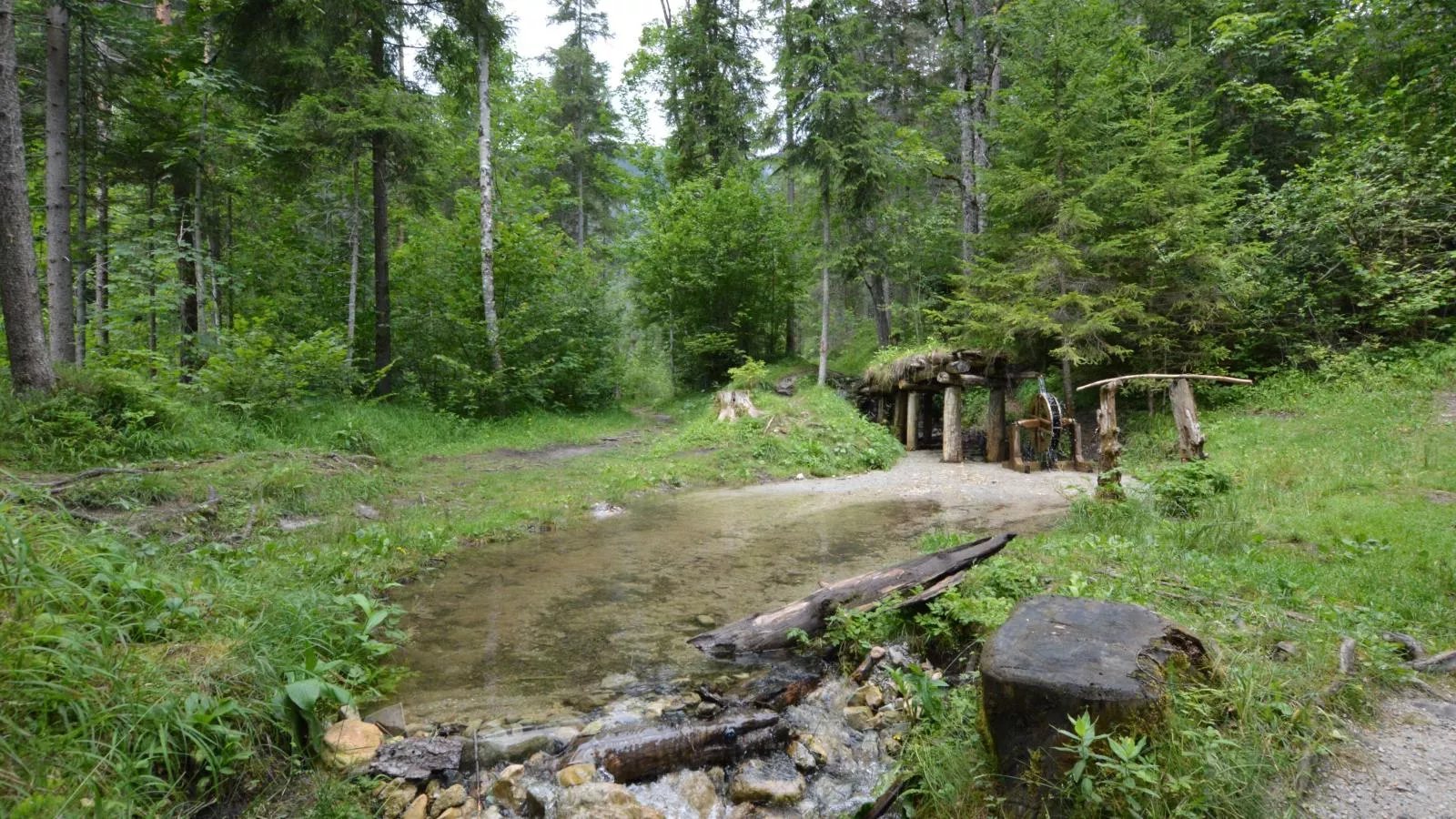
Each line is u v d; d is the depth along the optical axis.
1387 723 2.76
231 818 2.65
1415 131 11.58
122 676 2.81
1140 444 13.05
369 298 18.25
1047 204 14.77
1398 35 10.07
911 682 3.25
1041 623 2.76
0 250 7.61
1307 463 8.49
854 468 13.63
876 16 24.84
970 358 14.12
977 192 16.69
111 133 12.77
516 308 19.42
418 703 3.73
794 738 3.41
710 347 23.28
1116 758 2.15
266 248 16.61
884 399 18.27
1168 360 14.45
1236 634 3.41
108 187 14.76
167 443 8.22
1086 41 15.07
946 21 22.14
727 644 4.46
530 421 17.44
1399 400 10.85
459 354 18.03
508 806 2.85
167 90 12.34
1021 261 15.05
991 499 9.88
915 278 21.39
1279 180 17.02
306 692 3.09
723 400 16.78
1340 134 13.49
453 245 19.20
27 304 7.78
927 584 4.60
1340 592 4.28
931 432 17.56
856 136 18.80
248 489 7.47
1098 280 14.48
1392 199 12.09
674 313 24.89
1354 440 9.39
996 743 2.39
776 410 15.90
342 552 6.09
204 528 6.39
